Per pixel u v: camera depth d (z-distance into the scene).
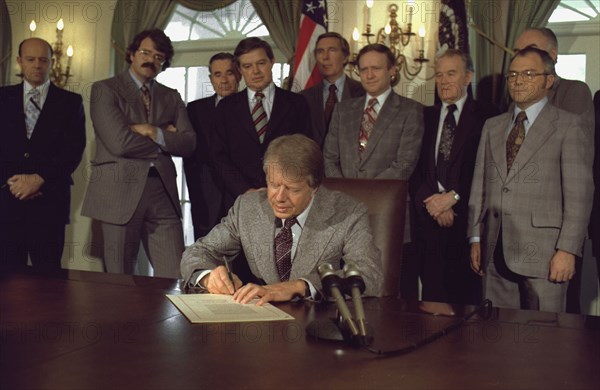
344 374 1.21
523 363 1.31
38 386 1.12
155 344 1.39
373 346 1.41
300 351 1.36
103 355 1.31
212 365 1.25
